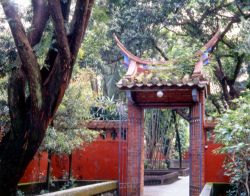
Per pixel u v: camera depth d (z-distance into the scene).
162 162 22.55
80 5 5.23
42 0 5.65
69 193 6.59
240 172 6.32
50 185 10.25
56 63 5.31
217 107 17.08
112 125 11.14
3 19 5.87
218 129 6.27
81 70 10.25
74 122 9.34
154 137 19.84
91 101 9.97
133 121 10.70
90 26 10.90
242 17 13.94
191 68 10.61
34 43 5.61
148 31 14.90
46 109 5.28
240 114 5.85
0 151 5.33
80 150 11.18
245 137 5.70
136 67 11.02
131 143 10.65
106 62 16.17
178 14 14.79
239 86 16.53
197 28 15.26
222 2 14.72
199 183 9.95
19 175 5.36
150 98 10.52
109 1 8.62
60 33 5.06
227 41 15.80
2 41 6.02
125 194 10.64
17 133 5.23
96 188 8.44
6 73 6.21
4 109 7.30
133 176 10.52
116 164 11.07
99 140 11.27
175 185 15.77
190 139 10.24
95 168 11.16
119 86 10.02
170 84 9.70
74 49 5.34
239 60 15.45
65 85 5.41
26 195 8.93
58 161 11.23
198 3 14.47
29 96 5.35
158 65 10.98
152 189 13.84
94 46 12.19
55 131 8.65
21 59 5.04
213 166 10.21
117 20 14.62
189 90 9.95
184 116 16.27
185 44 16.20
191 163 10.13
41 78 5.23
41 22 5.64
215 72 15.88
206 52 10.98
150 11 14.60
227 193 9.58
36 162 10.36
